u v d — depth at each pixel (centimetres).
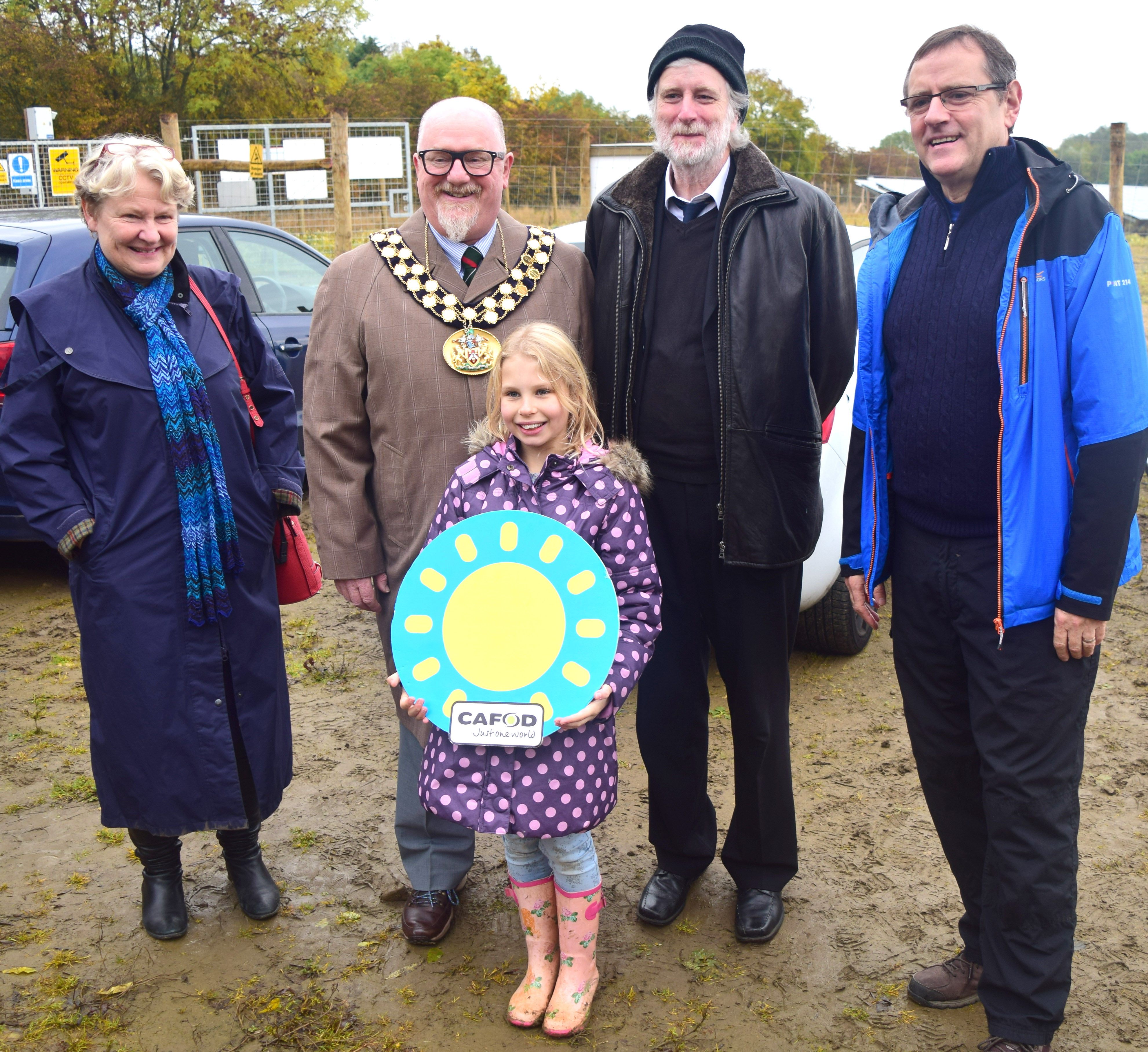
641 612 224
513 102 4575
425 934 257
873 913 270
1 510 452
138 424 238
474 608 218
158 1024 232
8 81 3400
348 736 371
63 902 277
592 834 309
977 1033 228
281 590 280
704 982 245
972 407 209
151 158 232
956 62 201
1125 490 194
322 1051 224
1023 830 209
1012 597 205
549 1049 224
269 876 276
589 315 259
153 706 243
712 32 232
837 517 376
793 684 407
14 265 449
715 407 238
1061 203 198
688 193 243
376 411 248
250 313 269
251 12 3744
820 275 241
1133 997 238
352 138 1559
